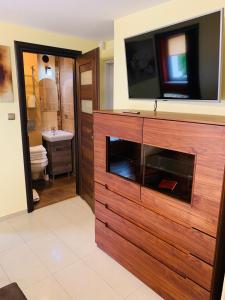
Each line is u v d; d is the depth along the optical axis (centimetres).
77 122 331
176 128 145
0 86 253
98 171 215
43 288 186
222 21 137
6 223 278
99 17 228
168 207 160
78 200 342
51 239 249
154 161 173
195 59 154
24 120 277
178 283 163
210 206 136
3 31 246
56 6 201
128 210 192
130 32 223
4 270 204
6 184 279
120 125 184
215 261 142
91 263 213
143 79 196
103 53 327
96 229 232
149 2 190
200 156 136
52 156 408
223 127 123
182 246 156
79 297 178
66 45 297
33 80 397
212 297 150
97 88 257
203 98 159
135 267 195
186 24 153
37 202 332
